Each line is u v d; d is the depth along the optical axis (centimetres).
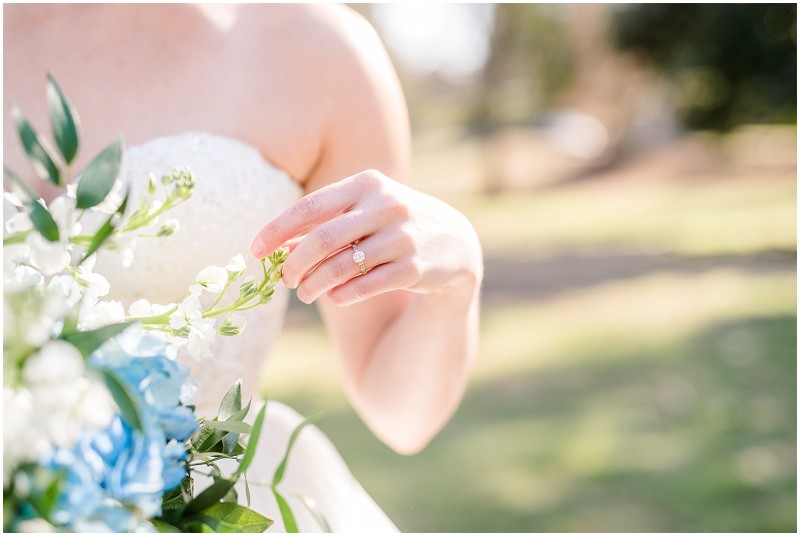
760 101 1009
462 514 351
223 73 134
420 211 96
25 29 128
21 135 61
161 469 59
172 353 67
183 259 118
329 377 556
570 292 760
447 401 138
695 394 466
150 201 68
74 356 57
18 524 55
